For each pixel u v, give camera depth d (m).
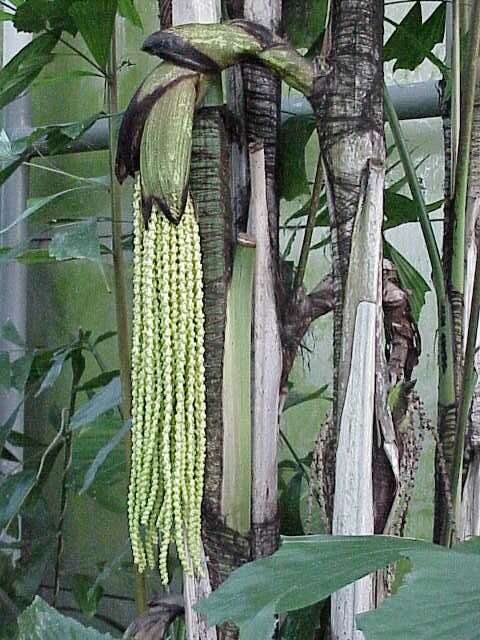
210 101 1.71
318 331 3.23
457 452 1.86
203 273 1.73
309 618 1.88
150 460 1.63
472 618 1.13
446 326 1.94
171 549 2.63
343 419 1.71
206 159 1.72
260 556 1.77
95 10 2.20
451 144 1.98
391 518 1.74
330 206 1.73
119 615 3.52
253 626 1.26
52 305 3.77
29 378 3.04
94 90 3.66
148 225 1.62
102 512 3.60
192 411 1.62
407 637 1.11
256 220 1.77
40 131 2.40
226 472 1.75
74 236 2.07
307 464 2.67
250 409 1.77
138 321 1.64
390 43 2.47
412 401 1.94
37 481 2.73
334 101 1.70
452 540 1.84
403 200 2.31
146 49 1.63
